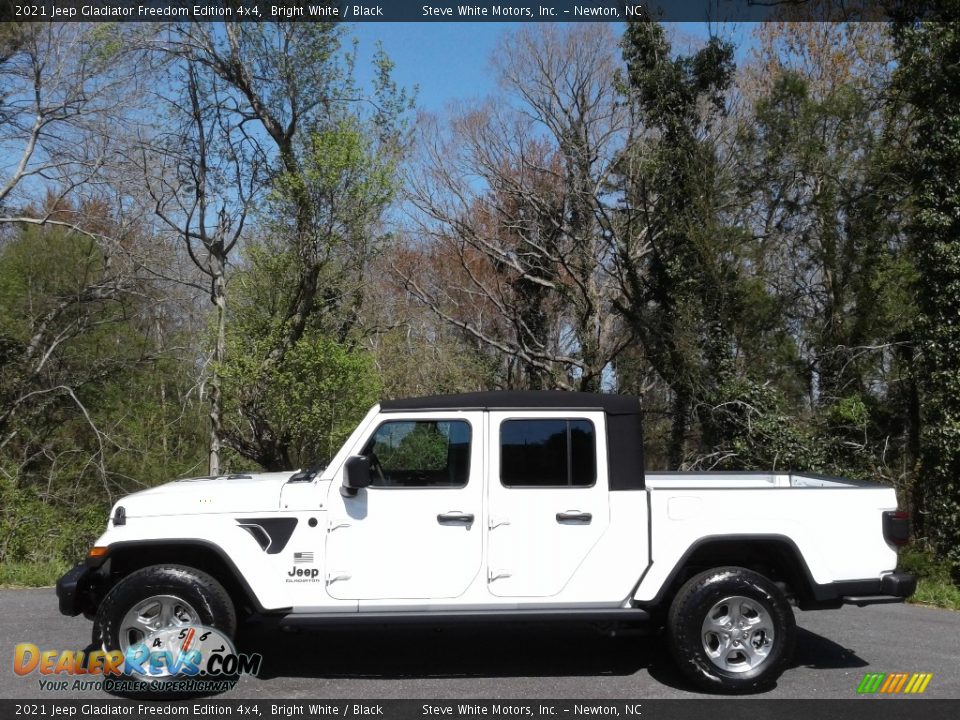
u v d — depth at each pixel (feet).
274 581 18.15
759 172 63.93
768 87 75.92
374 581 18.28
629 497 18.72
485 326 96.89
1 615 25.11
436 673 19.49
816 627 24.95
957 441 40.83
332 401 55.31
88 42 57.00
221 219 61.77
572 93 85.15
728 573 18.45
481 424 18.92
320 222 56.08
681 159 64.85
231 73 58.44
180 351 69.46
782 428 58.54
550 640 22.36
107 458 65.36
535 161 89.35
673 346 65.31
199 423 70.95
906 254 56.08
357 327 63.93
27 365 63.16
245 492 18.72
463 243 90.68
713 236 62.59
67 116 58.80
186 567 18.35
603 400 19.30
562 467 18.85
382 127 58.03
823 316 64.18
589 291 82.33
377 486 18.62
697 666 18.04
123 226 61.98
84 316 66.69
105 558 18.06
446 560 18.38
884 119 59.77
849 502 18.94
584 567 18.54
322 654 20.98
